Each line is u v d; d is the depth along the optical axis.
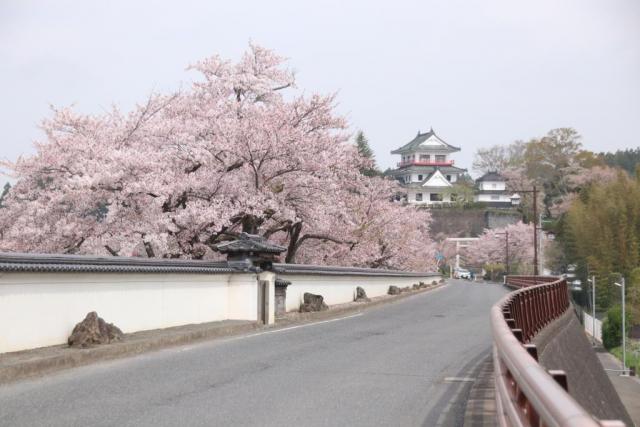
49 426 5.98
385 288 35.94
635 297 46.03
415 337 14.67
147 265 12.60
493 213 108.00
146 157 20.55
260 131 22.89
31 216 20.61
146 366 9.62
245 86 25.91
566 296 29.22
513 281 58.53
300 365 9.98
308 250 31.61
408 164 131.88
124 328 12.02
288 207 24.84
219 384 8.23
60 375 8.73
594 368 23.64
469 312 23.88
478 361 11.02
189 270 13.99
